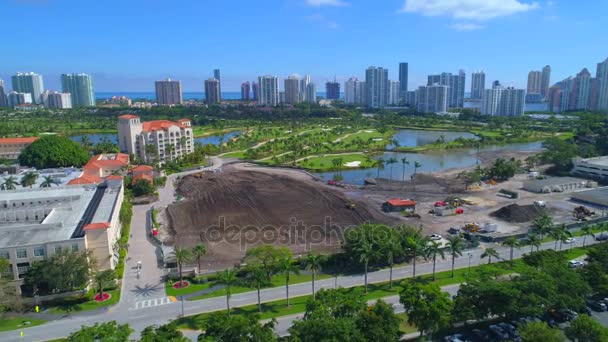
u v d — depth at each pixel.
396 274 123.94
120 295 111.00
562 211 183.50
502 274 112.06
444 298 86.81
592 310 98.94
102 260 117.19
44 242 109.19
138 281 119.12
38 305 104.88
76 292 108.88
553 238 140.62
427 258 133.88
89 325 96.62
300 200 199.12
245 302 107.44
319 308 82.69
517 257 134.50
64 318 99.81
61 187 171.00
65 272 104.25
